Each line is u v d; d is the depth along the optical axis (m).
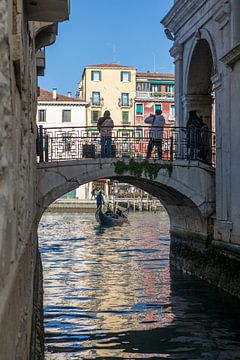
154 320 10.54
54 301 12.23
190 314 10.97
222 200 13.91
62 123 59.88
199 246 15.39
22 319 3.70
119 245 25.48
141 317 10.75
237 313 11.06
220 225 13.93
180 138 17.08
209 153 15.96
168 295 12.93
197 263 15.50
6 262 2.38
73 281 14.97
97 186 61.59
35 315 7.00
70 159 14.28
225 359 8.19
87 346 8.72
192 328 9.91
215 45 14.51
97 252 22.56
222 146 13.88
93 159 14.43
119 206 60.34
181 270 17.03
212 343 9.00
